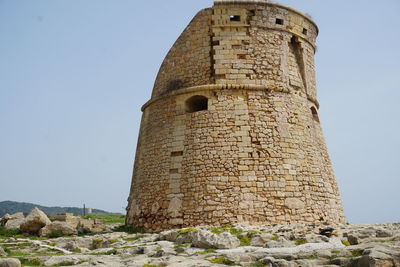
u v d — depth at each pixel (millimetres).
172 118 22391
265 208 19688
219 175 20188
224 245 13719
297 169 21031
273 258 11516
